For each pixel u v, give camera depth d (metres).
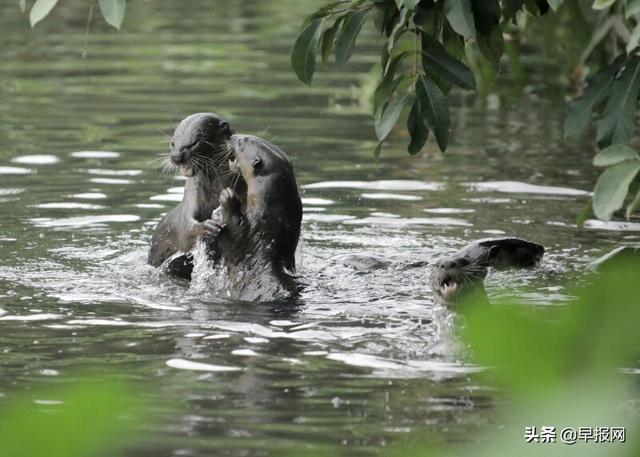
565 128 13.64
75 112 30.27
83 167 24.42
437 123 14.35
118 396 2.65
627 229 19.30
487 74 20.70
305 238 18.81
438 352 12.04
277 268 15.50
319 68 37.53
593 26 31.75
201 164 17.09
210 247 15.90
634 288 2.78
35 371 11.41
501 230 19.28
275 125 28.83
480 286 12.94
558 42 32.75
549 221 19.92
